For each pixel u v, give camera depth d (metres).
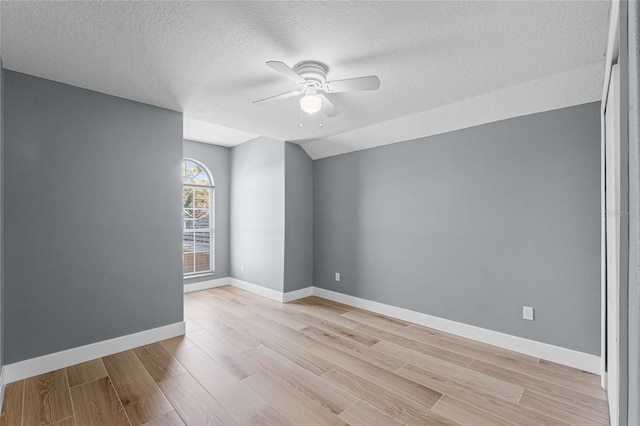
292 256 4.31
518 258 2.68
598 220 2.32
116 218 2.65
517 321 2.68
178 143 3.03
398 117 3.17
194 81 2.37
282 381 2.19
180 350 2.68
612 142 1.61
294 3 1.50
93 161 2.53
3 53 1.96
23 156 2.22
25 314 2.22
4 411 1.84
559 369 2.36
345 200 4.14
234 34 1.76
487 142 2.88
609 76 1.68
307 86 2.13
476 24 1.66
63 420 1.77
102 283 2.57
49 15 1.59
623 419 0.85
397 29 1.71
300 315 3.64
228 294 4.61
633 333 0.65
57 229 2.36
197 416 1.82
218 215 5.15
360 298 3.94
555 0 1.46
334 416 1.82
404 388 2.11
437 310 3.21
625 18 0.81
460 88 2.48
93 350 2.50
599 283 2.31
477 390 2.09
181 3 1.50
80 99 2.47
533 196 2.61
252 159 4.78
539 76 2.27
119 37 1.79
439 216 3.20
